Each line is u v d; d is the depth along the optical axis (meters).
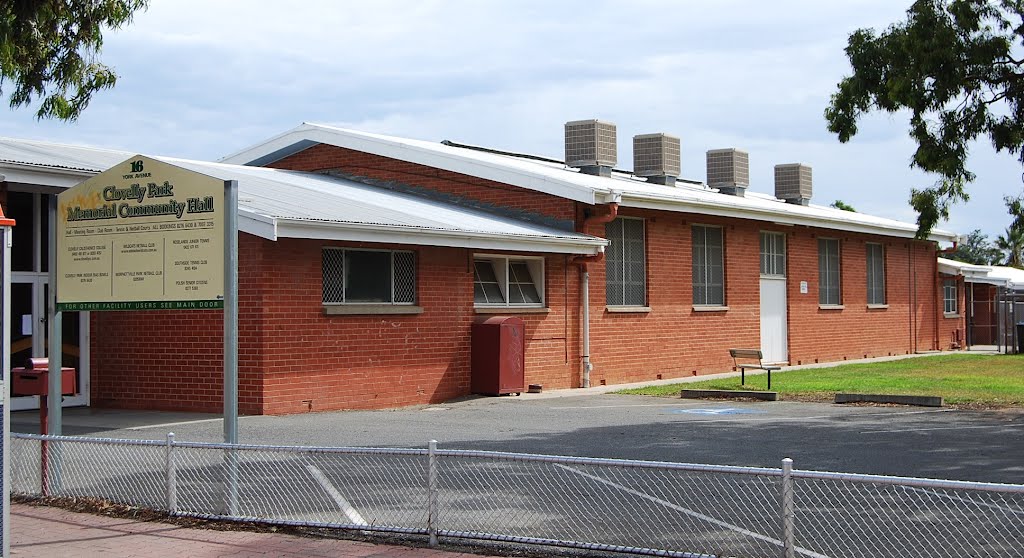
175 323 16.86
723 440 12.97
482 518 8.55
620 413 16.47
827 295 30.97
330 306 16.80
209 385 16.48
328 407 16.80
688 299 25.28
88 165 16.17
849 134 16.64
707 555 7.10
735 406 17.56
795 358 29.02
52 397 10.02
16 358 16.81
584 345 22.08
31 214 17.08
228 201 8.87
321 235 15.88
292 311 16.31
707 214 25.39
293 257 16.36
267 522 8.61
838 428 14.10
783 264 29.05
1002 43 15.60
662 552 7.16
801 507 8.82
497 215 22.19
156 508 9.25
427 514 8.75
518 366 19.89
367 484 10.09
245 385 16.03
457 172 22.98
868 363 29.48
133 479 10.62
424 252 18.66
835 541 7.63
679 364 24.86
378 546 7.97
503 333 19.50
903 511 8.59
